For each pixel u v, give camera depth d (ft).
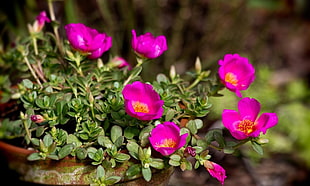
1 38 2.69
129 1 3.34
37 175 1.88
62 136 1.92
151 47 2.02
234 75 2.04
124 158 1.87
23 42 2.15
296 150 3.70
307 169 3.60
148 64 3.78
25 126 1.92
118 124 1.96
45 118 1.95
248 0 3.78
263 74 3.76
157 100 1.89
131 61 3.55
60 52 2.20
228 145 1.96
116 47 3.58
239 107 1.96
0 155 1.90
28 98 1.99
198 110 2.00
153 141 1.88
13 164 1.89
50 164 1.86
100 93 2.03
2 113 2.10
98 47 2.01
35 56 2.14
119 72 2.08
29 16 2.97
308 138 3.70
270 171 3.27
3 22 2.79
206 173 2.94
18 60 2.14
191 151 1.88
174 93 2.08
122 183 1.90
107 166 1.87
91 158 1.86
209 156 1.94
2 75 2.20
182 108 2.06
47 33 2.18
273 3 3.73
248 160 3.12
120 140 1.90
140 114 1.85
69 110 1.98
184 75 3.76
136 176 1.89
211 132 1.97
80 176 1.87
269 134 3.42
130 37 3.48
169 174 1.96
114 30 3.76
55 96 1.98
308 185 3.49
